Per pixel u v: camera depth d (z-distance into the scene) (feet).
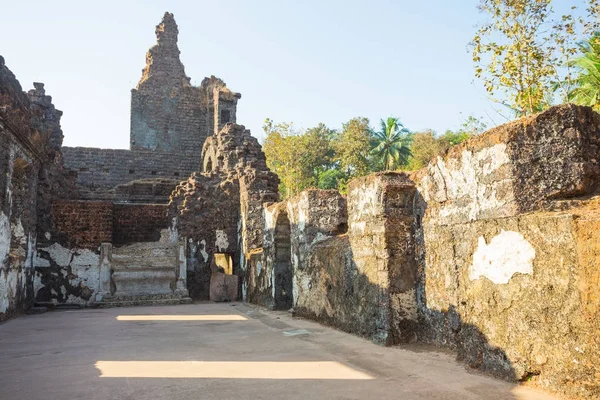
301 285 32.40
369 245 22.31
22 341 24.68
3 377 15.99
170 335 25.63
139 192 74.08
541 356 12.55
